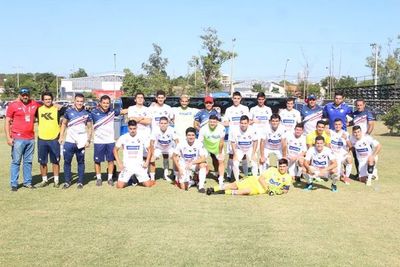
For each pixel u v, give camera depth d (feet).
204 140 31.35
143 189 29.66
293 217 22.86
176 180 30.94
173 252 17.61
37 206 24.62
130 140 30.04
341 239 19.43
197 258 16.99
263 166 33.81
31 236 19.40
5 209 23.89
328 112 35.73
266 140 33.78
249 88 240.12
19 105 28.71
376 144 32.53
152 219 22.18
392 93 130.21
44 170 30.35
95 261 16.61
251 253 17.58
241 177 34.09
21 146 28.73
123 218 22.31
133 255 17.24
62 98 224.74
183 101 35.37
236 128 32.35
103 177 34.19
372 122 35.14
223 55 137.28
